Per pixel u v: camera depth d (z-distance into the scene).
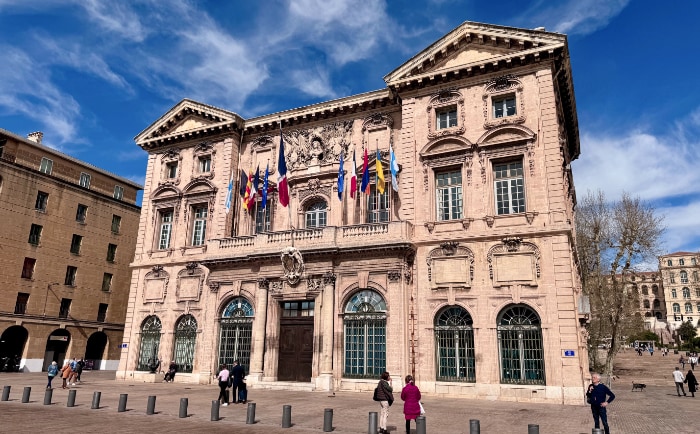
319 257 25.56
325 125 29.67
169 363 29.27
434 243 24.27
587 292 41.44
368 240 24.97
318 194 28.64
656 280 123.00
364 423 14.55
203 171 32.53
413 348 23.50
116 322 47.69
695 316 115.12
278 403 19.20
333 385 23.91
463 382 22.34
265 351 26.09
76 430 12.84
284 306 26.89
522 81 24.47
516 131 23.94
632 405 21.28
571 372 20.44
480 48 25.59
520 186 23.80
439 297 23.56
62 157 45.81
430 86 26.50
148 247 32.28
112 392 23.25
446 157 25.20
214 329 27.81
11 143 42.34
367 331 24.34
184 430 13.14
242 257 27.20
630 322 41.97
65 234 43.94
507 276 22.47
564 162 26.61
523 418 16.08
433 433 13.09
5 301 38.69
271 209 29.83
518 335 21.95
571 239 23.08
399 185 26.28
